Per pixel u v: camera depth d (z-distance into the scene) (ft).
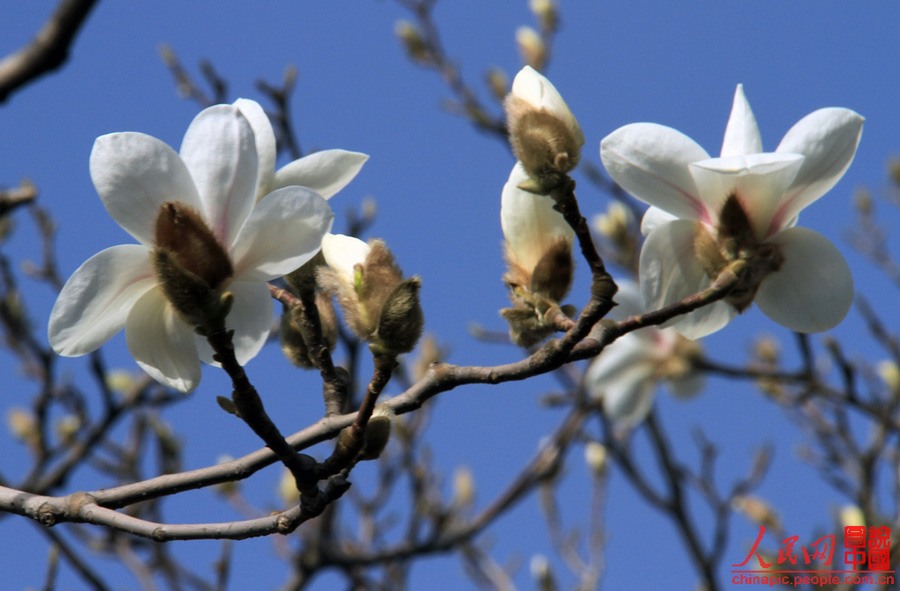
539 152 3.98
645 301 4.15
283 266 4.00
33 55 4.54
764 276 4.13
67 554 6.06
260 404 3.97
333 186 4.20
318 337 4.24
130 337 4.04
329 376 4.24
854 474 6.88
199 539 4.08
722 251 4.10
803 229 4.13
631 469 7.21
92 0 4.53
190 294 3.92
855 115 4.09
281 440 3.99
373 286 3.96
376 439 4.02
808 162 4.08
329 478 4.02
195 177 3.97
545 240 4.19
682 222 4.12
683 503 7.07
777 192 4.09
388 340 3.95
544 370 4.08
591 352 4.10
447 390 4.16
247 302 4.07
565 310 4.20
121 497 4.14
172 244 3.94
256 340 4.09
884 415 6.75
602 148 4.09
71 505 4.13
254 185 3.98
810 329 4.18
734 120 4.11
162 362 4.07
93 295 3.98
